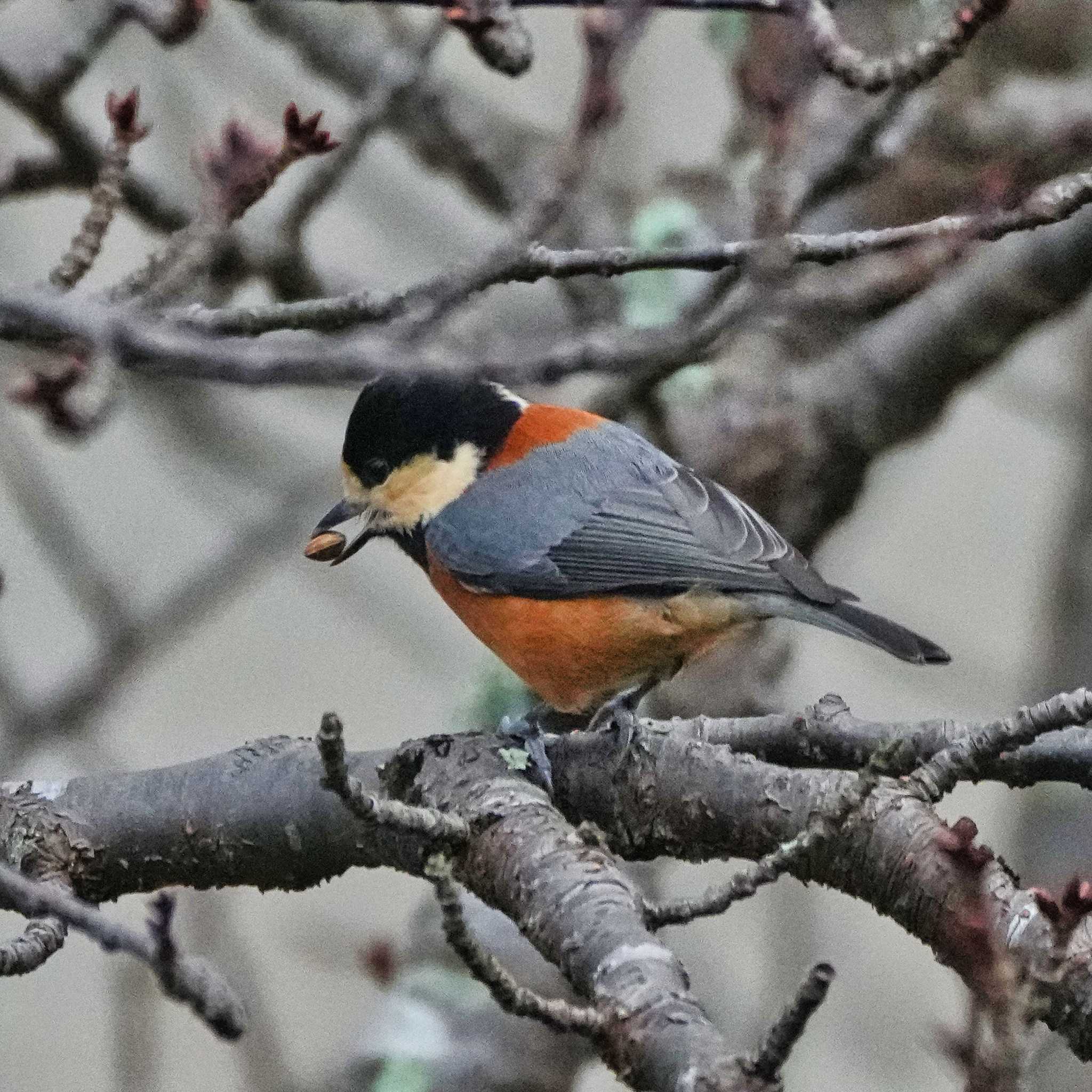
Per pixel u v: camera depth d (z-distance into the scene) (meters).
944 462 18.66
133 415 16.23
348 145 10.80
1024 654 16.61
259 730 16.77
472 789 7.38
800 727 7.98
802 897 13.24
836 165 9.22
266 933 15.41
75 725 12.70
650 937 6.18
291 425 17.12
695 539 9.87
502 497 10.22
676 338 6.01
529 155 13.56
